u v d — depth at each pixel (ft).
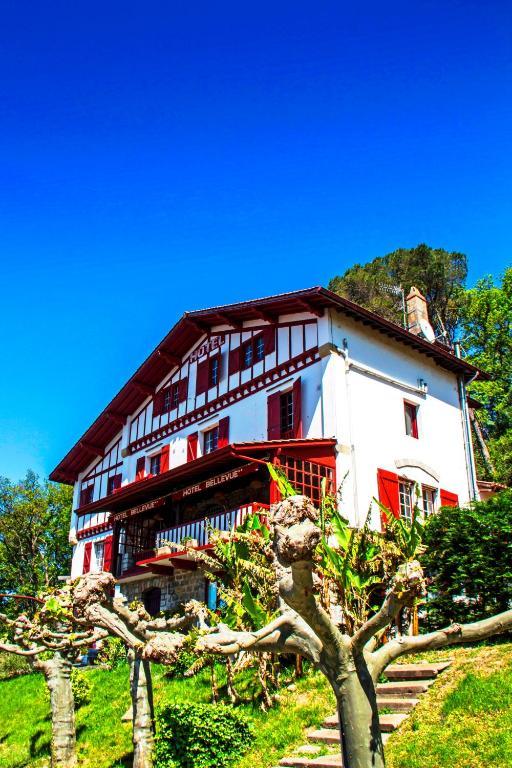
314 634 20.48
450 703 29.68
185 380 81.10
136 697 33.91
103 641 63.46
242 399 70.33
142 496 73.41
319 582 35.58
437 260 132.67
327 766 28.22
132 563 76.64
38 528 120.98
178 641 22.31
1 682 66.03
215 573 59.98
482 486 76.28
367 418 62.44
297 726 33.58
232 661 40.04
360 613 38.83
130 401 90.12
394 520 40.83
